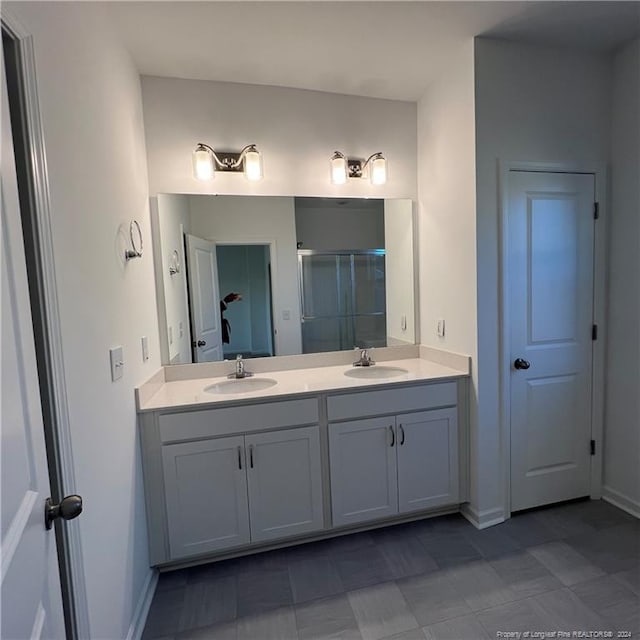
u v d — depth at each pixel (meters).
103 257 1.40
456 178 2.18
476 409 2.14
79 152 1.24
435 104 2.32
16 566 0.71
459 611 1.59
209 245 2.31
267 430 1.91
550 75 2.08
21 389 0.78
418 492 2.15
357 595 1.69
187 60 2.01
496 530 2.11
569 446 2.30
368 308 2.59
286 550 2.01
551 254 2.17
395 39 1.91
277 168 2.37
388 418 2.08
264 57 2.01
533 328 2.17
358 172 2.48
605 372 2.32
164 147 2.18
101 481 1.28
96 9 1.44
